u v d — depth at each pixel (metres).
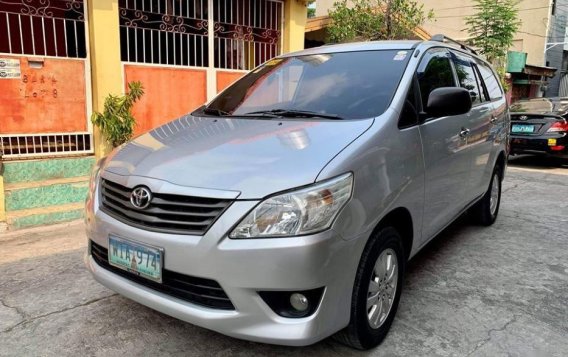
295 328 2.12
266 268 2.07
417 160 2.82
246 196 2.11
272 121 2.90
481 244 4.41
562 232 4.81
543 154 8.95
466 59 4.18
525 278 3.64
